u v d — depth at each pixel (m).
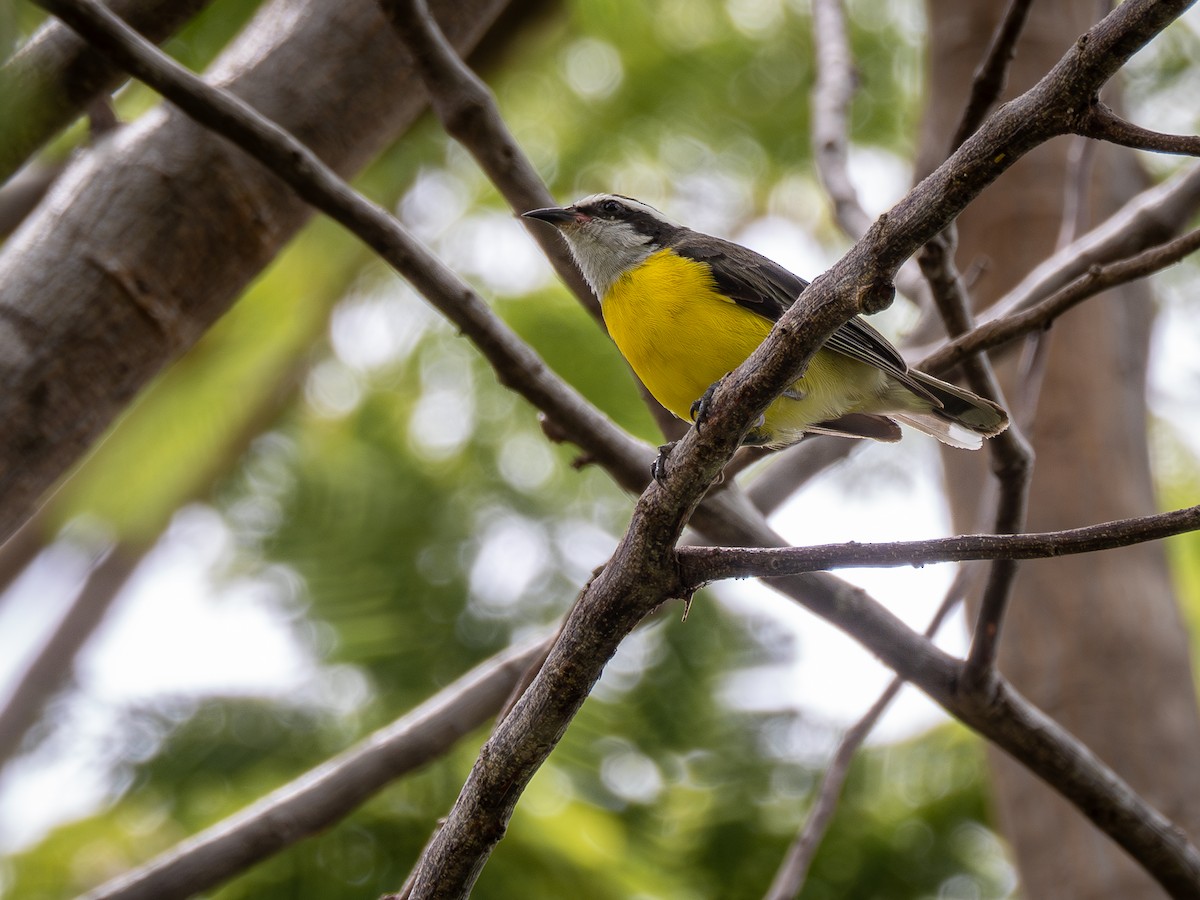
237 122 7.73
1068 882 10.80
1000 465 7.81
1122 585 11.91
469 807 6.39
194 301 8.76
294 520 13.41
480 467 13.95
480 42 12.34
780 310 9.40
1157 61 15.48
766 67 15.27
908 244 5.27
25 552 14.64
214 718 12.05
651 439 13.36
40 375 8.09
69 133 11.41
